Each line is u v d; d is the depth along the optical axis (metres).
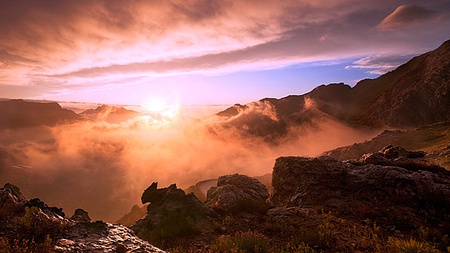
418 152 27.88
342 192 17.81
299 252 9.45
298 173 21.36
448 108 141.12
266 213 15.97
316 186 19.17
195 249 11.16
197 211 15.84
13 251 6.30
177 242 12.24
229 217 14.92
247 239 9.82
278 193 22.53
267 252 9.31
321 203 17.12
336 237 11.20
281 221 13.84
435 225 12.36
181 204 16.36
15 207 8.94
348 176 18.84
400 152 27.80
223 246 9.29
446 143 46.94
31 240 7.30
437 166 18.83
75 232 8.57
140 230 14.79
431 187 15.37
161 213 15.86
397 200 15.58
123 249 7.94
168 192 17.94
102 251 7.66
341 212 15.07
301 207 17.19
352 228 12.33
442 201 14.30
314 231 11.63
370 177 17.95
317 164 21.17
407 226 12.40
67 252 7.14
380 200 16.03
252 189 23.33
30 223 7.88
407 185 15.96
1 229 7.41
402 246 8.98
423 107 156.88
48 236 7.38
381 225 12.75
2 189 9.66
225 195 18.34
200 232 13.32
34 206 8.91
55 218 8.95
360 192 17.28
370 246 10.28
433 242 10.43
